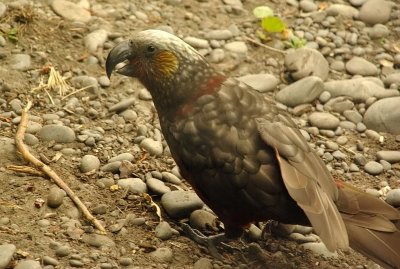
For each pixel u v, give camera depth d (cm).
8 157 958
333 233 756
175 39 866
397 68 1248
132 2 1298
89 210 905
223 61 1216
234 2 1341
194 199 923
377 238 804
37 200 895
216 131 819
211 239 883
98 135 1023
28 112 1053
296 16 1333
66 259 823
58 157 978
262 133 812
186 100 849
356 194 837
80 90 1109
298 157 802
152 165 997
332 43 1279
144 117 1083
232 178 810
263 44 1265
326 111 1145
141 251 857
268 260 874
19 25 1188
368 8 1332
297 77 1193
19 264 798
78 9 1249
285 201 807
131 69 897
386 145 1094
